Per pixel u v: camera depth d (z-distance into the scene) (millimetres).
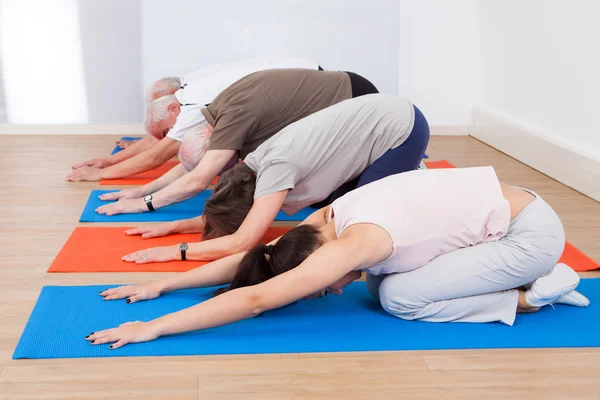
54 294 2803
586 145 4844
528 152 5535
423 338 2516
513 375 2281
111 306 2691
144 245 3451
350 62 6461
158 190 4156
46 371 2232
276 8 6266
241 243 3004
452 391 2182
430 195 2535
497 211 2592
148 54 6246
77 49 6176
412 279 2598
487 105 6531
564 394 2176
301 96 3576
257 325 2604
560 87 5191
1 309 2707
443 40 6535
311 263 2307
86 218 3883
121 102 6316
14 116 6258
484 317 2646
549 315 2732
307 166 3047
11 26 6070
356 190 2609
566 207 4371
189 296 2801
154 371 2250
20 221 3852
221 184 3109
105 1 6113
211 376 2234
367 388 2189
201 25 6242
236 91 3549
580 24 4871
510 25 5984
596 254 3490
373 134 3232
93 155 5523
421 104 6672
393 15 6406
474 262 2566
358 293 2973
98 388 2145
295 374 2262
